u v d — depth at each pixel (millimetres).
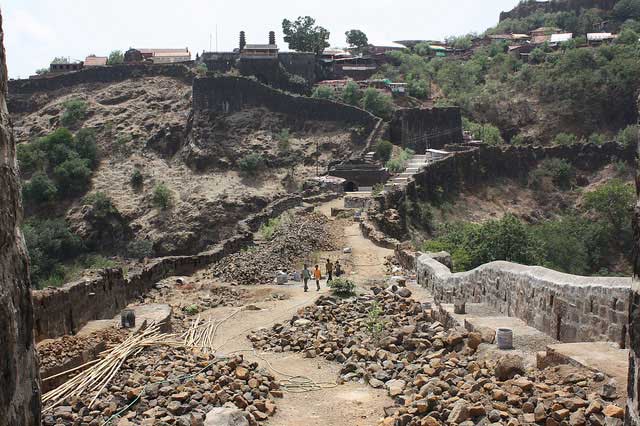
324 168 93188
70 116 116375
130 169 100812
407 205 66750
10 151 4887
